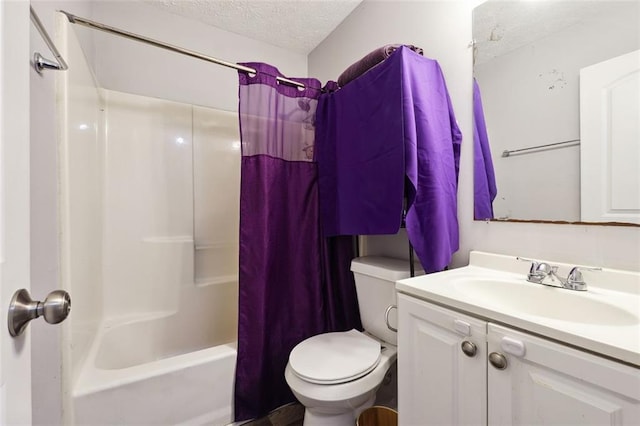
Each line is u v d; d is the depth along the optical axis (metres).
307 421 1.12
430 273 1.04
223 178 2.01
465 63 1.20
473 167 1.18
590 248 0.87
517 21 1.05
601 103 0.86
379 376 1.08
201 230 1.94
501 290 0.92
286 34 2.06
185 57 1.88
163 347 1.73
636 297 0.74
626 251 0.80
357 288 1.45
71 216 1.03
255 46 2.12
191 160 1.90
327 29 2.00
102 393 1.01
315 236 1.56
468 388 0.71
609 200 0.84
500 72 1.09
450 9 1.25
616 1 0.83
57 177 0.96
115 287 1.65
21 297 0.42
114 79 1.68
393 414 1.11
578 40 0.90
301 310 1.51
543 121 0.98
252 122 1.38
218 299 1.93
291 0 1.72
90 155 1.37
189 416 1.19
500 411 0.65
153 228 1.78
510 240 1.07
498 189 1.10
